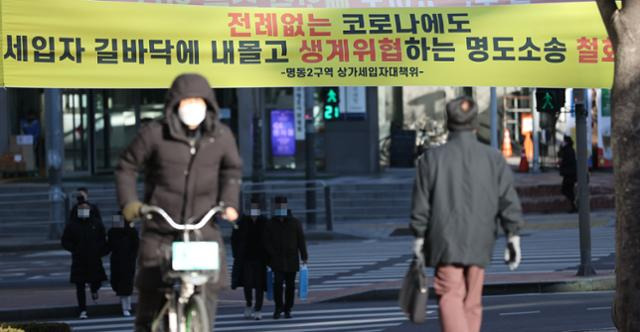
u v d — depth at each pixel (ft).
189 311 50.85
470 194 57.21
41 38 84.33
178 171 51.52
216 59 87.25
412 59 89.20
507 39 89.81
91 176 301.43
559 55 90.17
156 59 86.38
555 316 125.49
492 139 278.87
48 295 159.84
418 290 58.13
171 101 50.88
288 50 88.02
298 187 263.08
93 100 303.07
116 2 85.66
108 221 255.09
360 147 305.53
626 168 72.49
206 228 52.13
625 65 72.49
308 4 88.43
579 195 163.43
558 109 166.20
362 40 88.79
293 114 306.35
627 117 72.43
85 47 85.15
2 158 292.20
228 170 52.47
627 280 72.69
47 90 236.84
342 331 121.49
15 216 259.39
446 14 89.61
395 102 324.19
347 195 269.03
